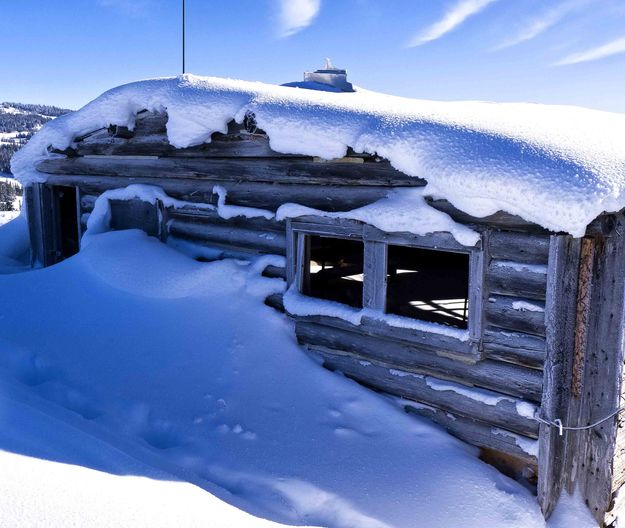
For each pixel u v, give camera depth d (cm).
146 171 716
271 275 589
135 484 313
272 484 395
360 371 518
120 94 680
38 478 281
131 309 597
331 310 523
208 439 436
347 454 429
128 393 484
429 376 476
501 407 430
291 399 485
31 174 888
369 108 521
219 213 632
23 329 567
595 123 552
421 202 461
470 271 436
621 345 389
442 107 574
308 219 545
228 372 512
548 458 401
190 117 605
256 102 561
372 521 374
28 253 1017
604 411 400
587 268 397
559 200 363
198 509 308
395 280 893
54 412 407
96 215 775
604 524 409
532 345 411
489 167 402
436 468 418
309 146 512
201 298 595
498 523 379
